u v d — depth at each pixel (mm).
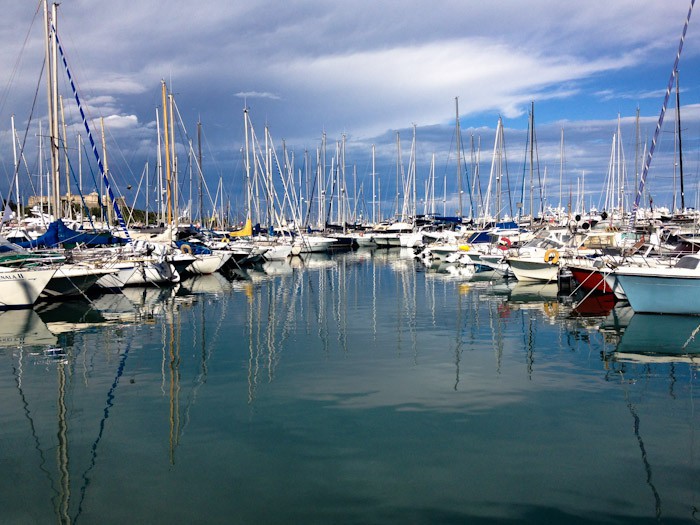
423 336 17688
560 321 20000
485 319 20578
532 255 32312
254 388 12219
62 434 9711
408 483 7793
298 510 7164
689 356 14773
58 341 17188
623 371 13367
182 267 36094
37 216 45500
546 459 8492
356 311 22859
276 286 32250
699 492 7500
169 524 6902
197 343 16875
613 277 23906
